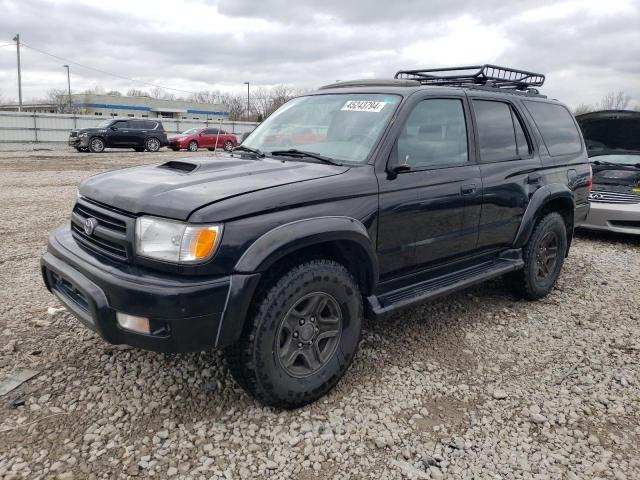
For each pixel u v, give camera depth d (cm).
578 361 368
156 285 248
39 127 3275
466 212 381
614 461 262
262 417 288
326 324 302
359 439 273
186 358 346
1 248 610
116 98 6925
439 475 248
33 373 323
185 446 262
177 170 326
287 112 416
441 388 325
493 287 524
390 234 329
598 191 753
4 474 237
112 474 240
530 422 294
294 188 284
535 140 461
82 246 304
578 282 552
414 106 351
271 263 262
